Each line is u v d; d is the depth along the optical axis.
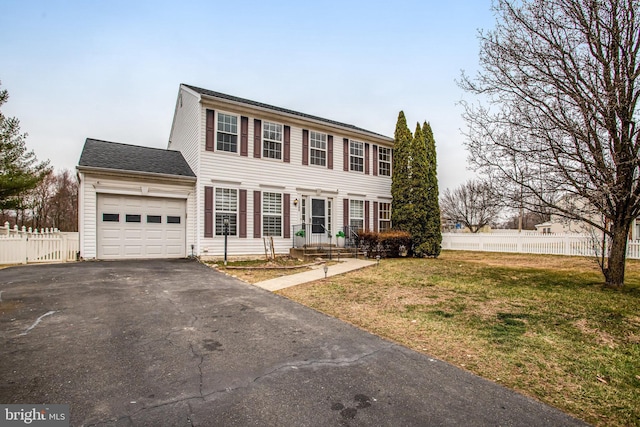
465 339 4.46
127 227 11.94
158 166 12.91
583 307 6.04
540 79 7.29
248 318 5.20
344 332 4.66
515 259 14.59
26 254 10.62
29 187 16.94
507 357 3.91
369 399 2.86
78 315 5.10
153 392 2.89
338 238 15.67
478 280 8.76
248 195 13.41
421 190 15.68
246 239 13.25
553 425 2.56
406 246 15.43
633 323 5.16
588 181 7.29
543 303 6.35
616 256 7.88
